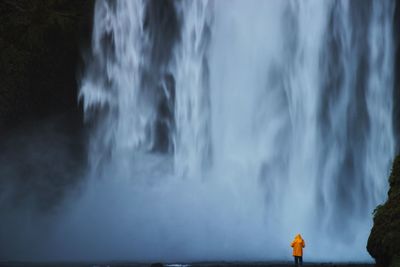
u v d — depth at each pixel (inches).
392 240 887.1
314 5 1964.8
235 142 1950.1
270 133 1942.7
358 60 1951.3
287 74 1958.7
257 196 1905.8
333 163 1920.5
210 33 1991.9
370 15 1958.7
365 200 1905.8
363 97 1942.7
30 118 1891.0
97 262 1494.8
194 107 1982.0
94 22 1966.0
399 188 955.3
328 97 1943.9
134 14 2014.0
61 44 1913.1
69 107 1940.2
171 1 2015.3
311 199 1898.4
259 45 1973.4
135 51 2005.4
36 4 1882.4
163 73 2004.2
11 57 1840.6
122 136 1983.3
